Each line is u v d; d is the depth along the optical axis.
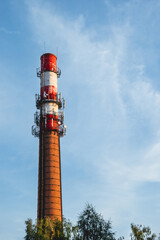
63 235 43.03
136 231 40.00
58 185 70.69
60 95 80.75
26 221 47.22
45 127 75.56
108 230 42.03
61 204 69.38
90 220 42.62
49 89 79.94
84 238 41.88
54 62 84.12
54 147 74.00
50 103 78.38
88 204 44.22
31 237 45.59
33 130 76.81
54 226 44.75
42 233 45.31
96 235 41.50
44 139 74.69
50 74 81.56
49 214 66.62
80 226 42.59
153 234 39.94
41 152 74.25
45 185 69.81
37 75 84.00
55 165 72.19
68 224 44.03
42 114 77.19
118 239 40.41
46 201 68.12
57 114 78.19
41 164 72.62
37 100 79.81
